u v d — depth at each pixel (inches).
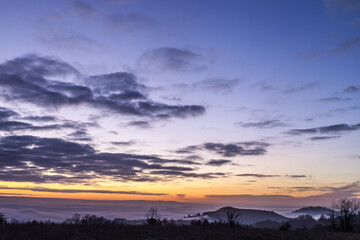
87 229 1290.6
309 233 1359.5
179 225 1638.8
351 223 2186.3
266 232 1349.7
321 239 1146.0
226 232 1316.4
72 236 1102.4
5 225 1346.0
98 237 1079.0
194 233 1250.0
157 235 1167.0
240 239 1123.3
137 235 1142.3
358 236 1285.7
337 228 2196.1
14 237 1010.1
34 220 1534.2
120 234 1156.5
